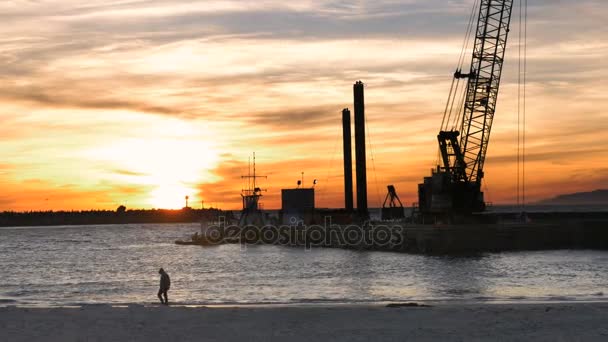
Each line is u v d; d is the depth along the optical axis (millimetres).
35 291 82750
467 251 147750
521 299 61562
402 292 73250
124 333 40625
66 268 127812
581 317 44656
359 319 45094
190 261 142125
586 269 104688
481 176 154500
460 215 154250
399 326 42500
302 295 70750
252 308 50906
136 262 141625
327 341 38500
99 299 70500
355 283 86125
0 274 115000
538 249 151375
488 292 71875
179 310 49031
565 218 183750
